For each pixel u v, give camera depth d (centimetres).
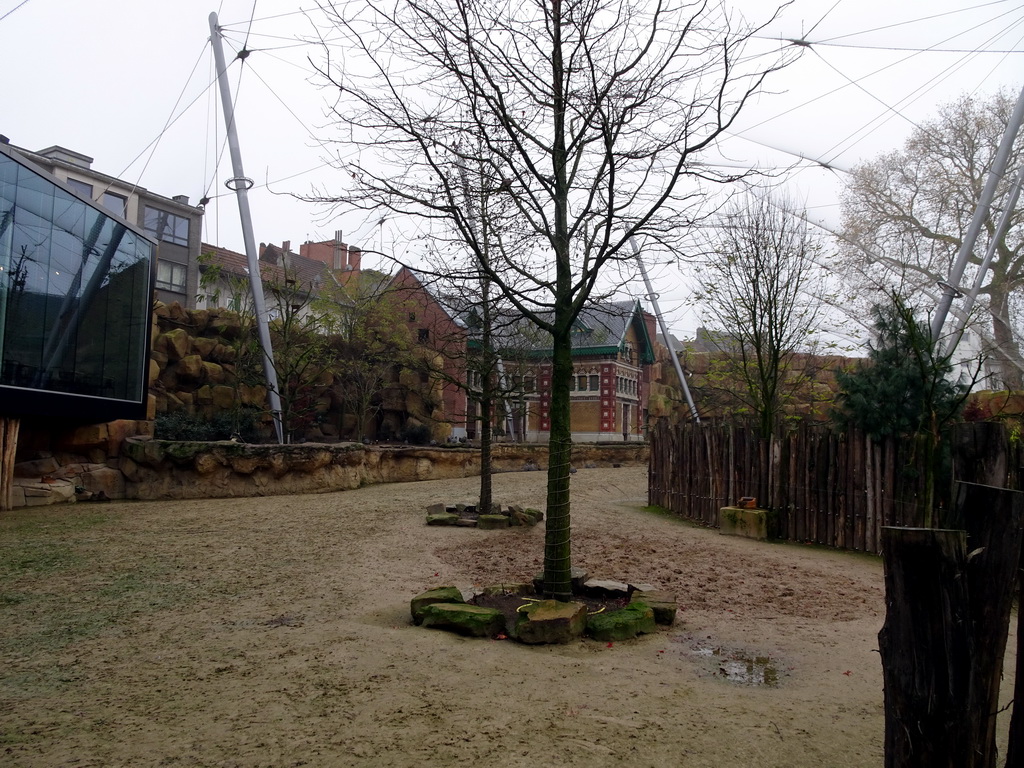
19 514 1257
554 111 657
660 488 1619
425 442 2575
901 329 1166
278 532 1135
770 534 1225
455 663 527
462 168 672
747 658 577
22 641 583
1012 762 255
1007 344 1347
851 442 1142
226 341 2345
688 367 3173
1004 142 1244
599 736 406
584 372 3791
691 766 373
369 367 2381
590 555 1013
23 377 1340
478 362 1211
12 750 377
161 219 3525
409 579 835
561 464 667
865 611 747
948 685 250
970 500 262
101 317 1545
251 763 364
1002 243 1451
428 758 372
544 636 586
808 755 391
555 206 692
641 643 607
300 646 567
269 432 2227
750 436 1316
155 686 477
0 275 1277
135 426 1627
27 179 1330
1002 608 252
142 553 953
